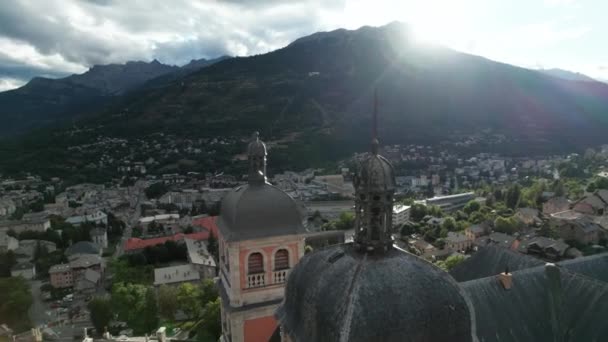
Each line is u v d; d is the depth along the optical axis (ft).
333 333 58.03
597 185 563.48
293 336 66.23
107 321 333.01
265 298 136.67
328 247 73.10
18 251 547.08
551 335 118.93
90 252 536.42
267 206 135.85
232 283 133.39
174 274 440.86
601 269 151.23
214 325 266.57
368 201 65.16
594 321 114.93
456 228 500.74
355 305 58.03
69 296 447.83
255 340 136.05
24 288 398.01
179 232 631.97
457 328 60.13
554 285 127.95
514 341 115.14
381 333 56.95
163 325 332.80
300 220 140.36
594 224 419.95
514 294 124.16
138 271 472.85
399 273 61.57
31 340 285.23
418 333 57.88
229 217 138.41
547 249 384.88
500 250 159.43
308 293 65.82
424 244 457.68
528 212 509.35
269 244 135.33
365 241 66.23
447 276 64.44
